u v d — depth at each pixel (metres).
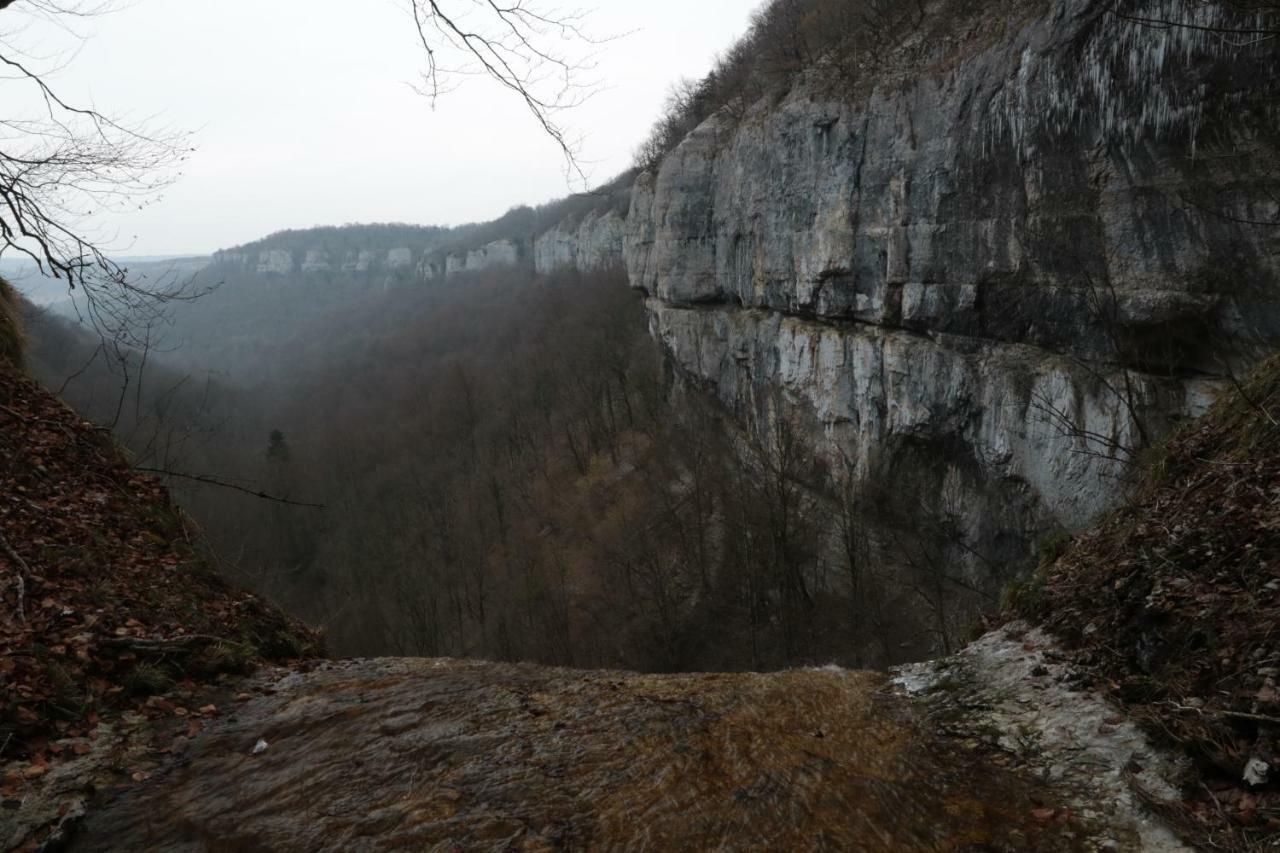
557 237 119.31
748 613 32.81
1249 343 17.22
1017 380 23.19
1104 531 6.78
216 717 5.52
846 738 4.87
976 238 24.14
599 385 62.41
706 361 45.75
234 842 4.01
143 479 9.14
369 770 4.69
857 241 29.86
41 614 5.84
